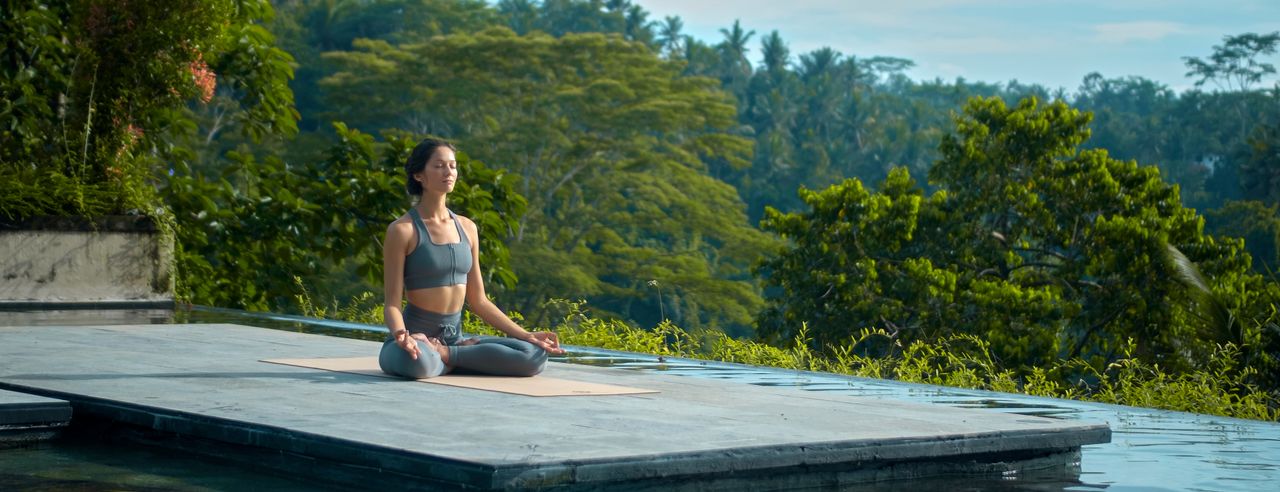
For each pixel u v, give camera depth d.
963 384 8.88
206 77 12.01
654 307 57.28
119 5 10.77
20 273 10.28
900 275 20.64
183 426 4.13
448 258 5.48
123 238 10.88
